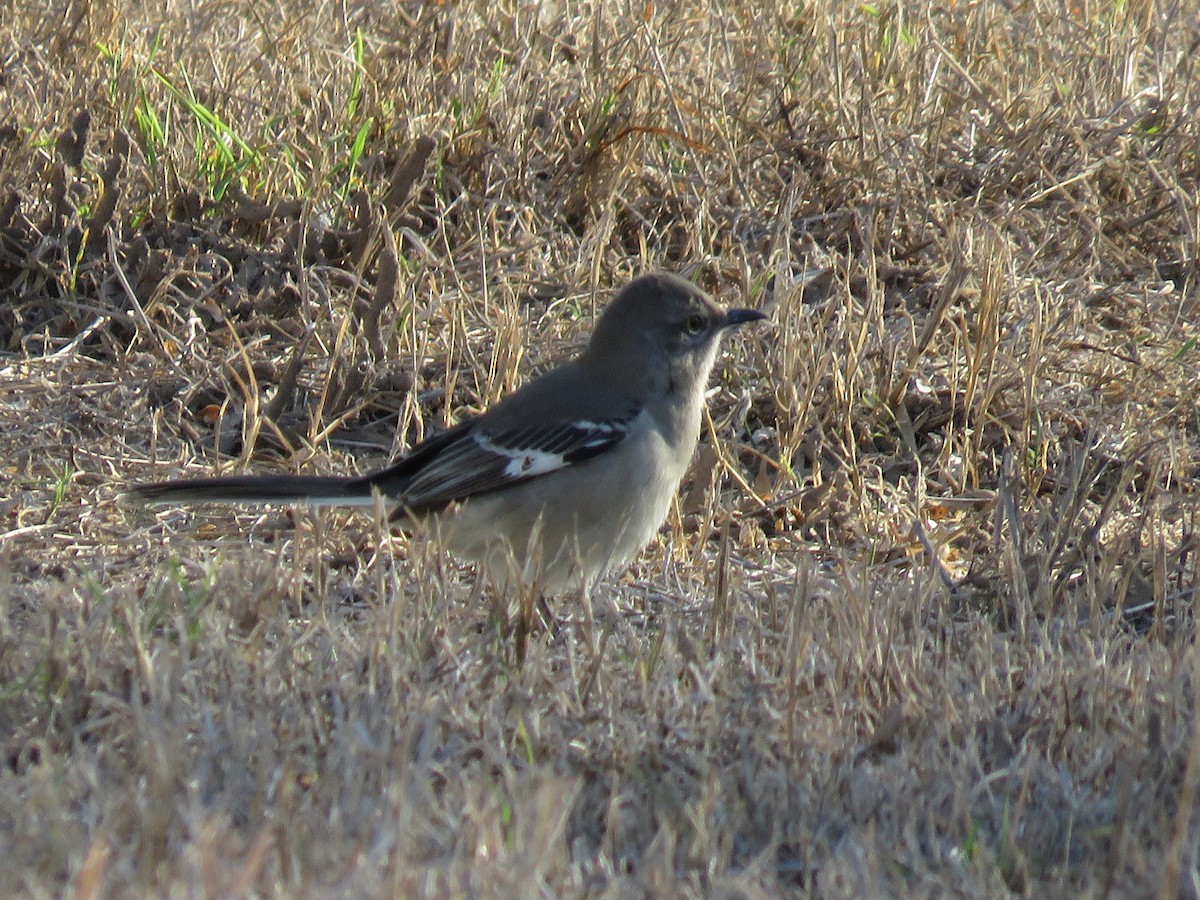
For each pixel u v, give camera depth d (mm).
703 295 11164
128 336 14102
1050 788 7602
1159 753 7832
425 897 6125
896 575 11281
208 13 18516
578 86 16594
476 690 8273
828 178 16109
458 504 10812
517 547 10789
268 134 15945
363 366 13266
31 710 8008
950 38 18781
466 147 15945
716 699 8312
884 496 12453
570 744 7855
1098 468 12812
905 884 6754
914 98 17125
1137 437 13195
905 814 7363
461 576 11234
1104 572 10180
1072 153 16766
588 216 15969
